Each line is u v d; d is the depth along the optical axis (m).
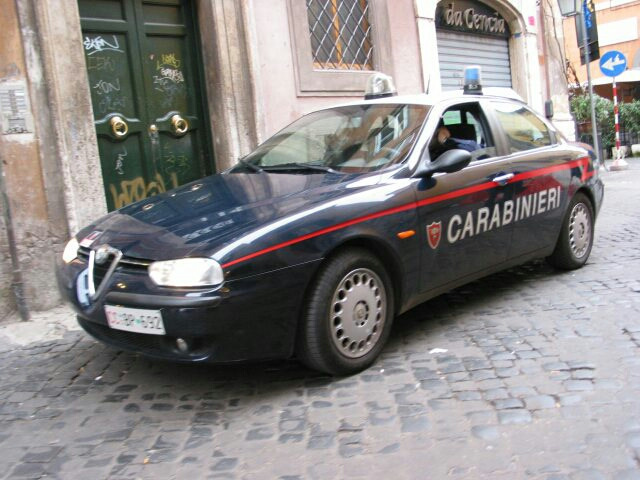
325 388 3.36
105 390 3.56
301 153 4.34
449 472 2.48
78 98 5.36
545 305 4.50
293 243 3.15
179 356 3.05
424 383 3.31
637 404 2.91
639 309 4.21
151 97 6.31
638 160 19.03
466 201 4.09
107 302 3.19
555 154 5.06
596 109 19.53
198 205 3.63
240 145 6.72
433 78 9.28
